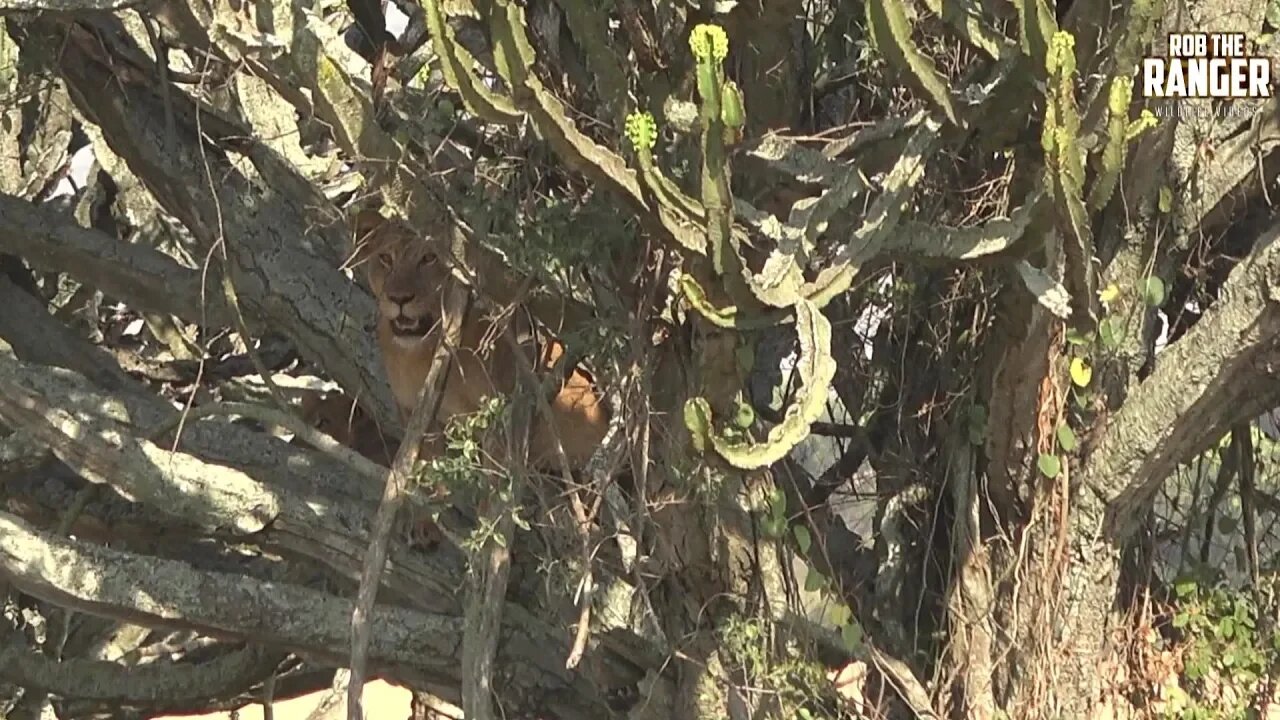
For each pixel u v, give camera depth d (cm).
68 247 1173
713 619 986
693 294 724
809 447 1190
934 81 738
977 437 984
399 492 957
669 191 713
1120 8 795
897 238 760
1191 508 1036
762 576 968
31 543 1034
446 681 1102
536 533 1060
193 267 1232
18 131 1533
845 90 999
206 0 873
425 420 962
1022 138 796
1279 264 855
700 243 724
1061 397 940
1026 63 739
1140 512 980
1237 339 880
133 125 1103
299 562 1176
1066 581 971
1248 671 991
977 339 982
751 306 709
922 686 1023
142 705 1346
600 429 1034
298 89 870
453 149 912
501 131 907
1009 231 766
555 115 680
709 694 995
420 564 1095
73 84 1098
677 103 807
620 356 914
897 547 1073
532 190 900
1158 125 894
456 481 939
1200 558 1041
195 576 1059
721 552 960
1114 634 993
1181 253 967
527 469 950
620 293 909
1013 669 983
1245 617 995
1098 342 909
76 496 1178
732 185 857
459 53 674
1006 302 916
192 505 1062
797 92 903
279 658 1352
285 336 1239
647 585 1016
